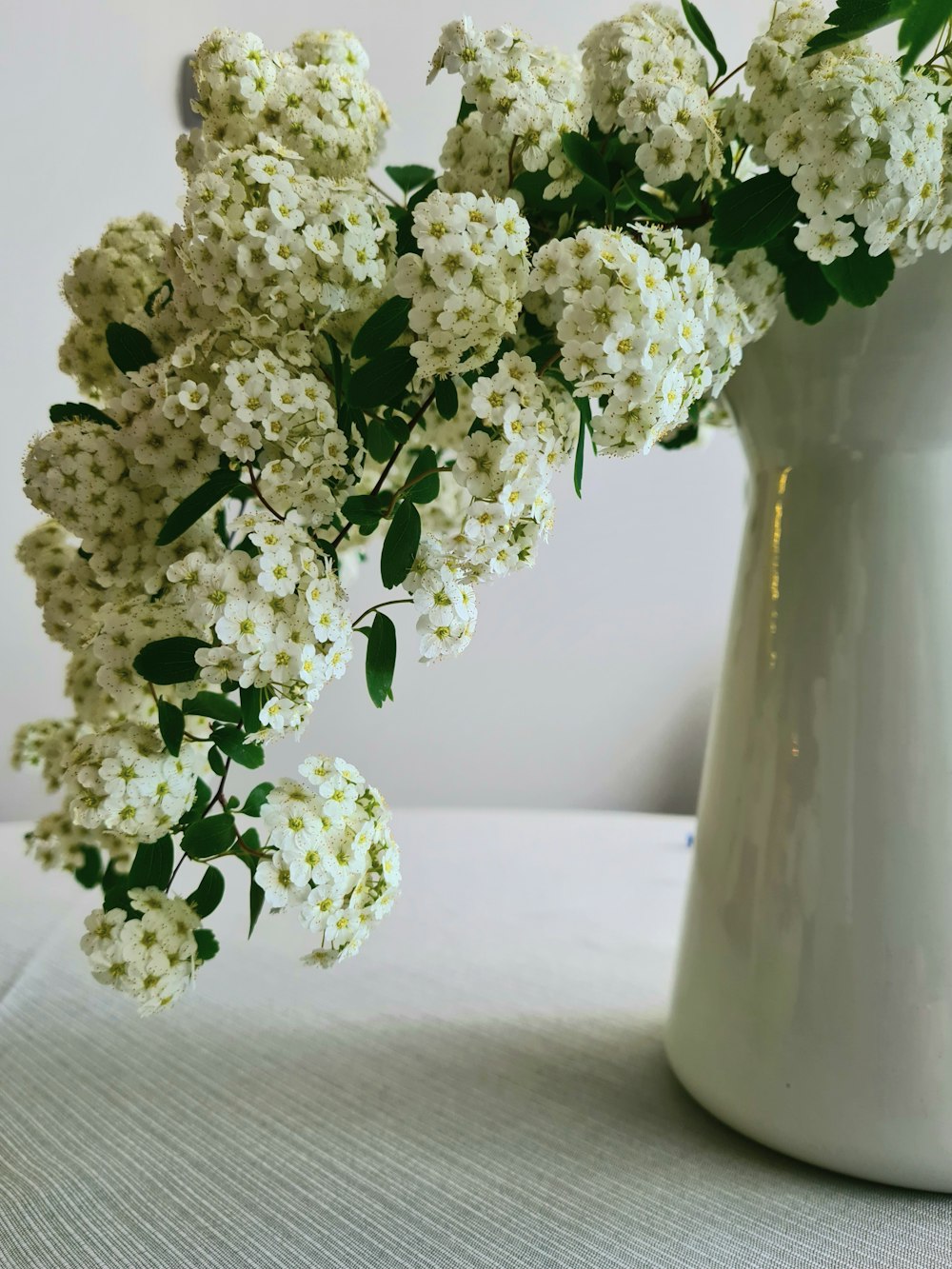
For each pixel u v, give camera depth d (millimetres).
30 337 826
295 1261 214
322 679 196
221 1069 295
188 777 225
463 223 189
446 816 603
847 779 249
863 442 255
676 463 979
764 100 212
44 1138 258
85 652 257
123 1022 322
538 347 218
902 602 249
